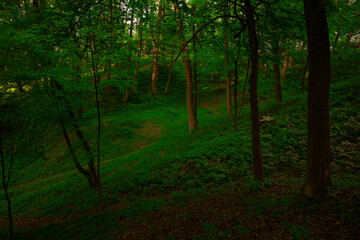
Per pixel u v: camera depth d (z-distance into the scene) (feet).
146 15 35.76
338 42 58.65
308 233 13.21
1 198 41.70
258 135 24.73
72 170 52.24
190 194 27.30
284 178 28.99
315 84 17.20
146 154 48.60
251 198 21.47
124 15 27.30
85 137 32.07
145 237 18.11
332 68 80.64
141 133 67.51
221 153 38.24
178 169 36.50
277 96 59.21
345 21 49.24
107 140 29.96
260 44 31.86
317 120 17.44
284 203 18.71
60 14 26.48
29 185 46.80
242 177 31.07
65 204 33.32
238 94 97.96
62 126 29.89
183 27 36.27
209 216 19.49
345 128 38.99
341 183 20.74
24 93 25.76
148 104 43.37
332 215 14.78
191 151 42.06
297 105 52.70
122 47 33.01
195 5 39.99
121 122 67.41
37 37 26.04
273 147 38.70
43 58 27.32
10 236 24.54
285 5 28.19
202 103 109.09
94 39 29.27
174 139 56.65
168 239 16.71
